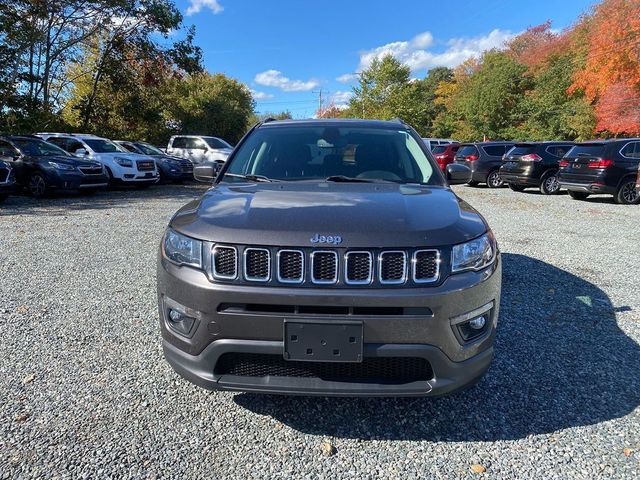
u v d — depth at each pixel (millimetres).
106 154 14953
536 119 40969
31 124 19125
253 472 2217
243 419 2631
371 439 2473
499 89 44719
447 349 2246
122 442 2404
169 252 2500
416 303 2174
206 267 2297
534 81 44719
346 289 2176
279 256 2207
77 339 3578
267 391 2279
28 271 5398
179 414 2660
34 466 2209
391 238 2205
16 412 2631
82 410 2668
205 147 19891
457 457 2330
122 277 5184
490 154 17266
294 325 2180
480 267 2359
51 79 22656
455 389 2320
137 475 2172
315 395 2266
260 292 2195
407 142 3764
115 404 2738
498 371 3170
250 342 2236
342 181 3295
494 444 2428
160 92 27094
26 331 3707
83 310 4176
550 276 5320
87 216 9531
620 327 3912
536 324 3957
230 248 2256
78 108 24047
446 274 2240
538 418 2650
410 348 2197
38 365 3170
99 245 6789
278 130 3914
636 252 6535
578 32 39594
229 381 2311
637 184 11344
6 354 3320
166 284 2469
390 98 49000
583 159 12367
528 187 16422
